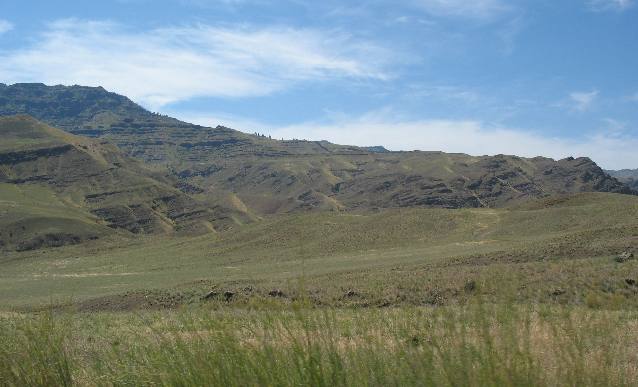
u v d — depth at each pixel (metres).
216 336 6.36
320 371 5.69
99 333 18.00
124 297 48.97
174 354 6.56
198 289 48.50
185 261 106.44
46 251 165.50
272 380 5.87
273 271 68.88
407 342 6.25
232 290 44.94
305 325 5.96
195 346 6.38
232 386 6.03
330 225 110.31
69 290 70.19
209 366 6.17
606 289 29.47
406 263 58.50
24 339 7.66
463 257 54.66
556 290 30.56
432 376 5.38
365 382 5.64
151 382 6.50
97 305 48.34
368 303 36.47
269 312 6.57
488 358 5.20
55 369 7.53
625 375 5.42
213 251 112.38
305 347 5.94
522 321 5.52
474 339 5.67
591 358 5.41
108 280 81.56
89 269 110.12
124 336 11.88
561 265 36.28
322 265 69.62
